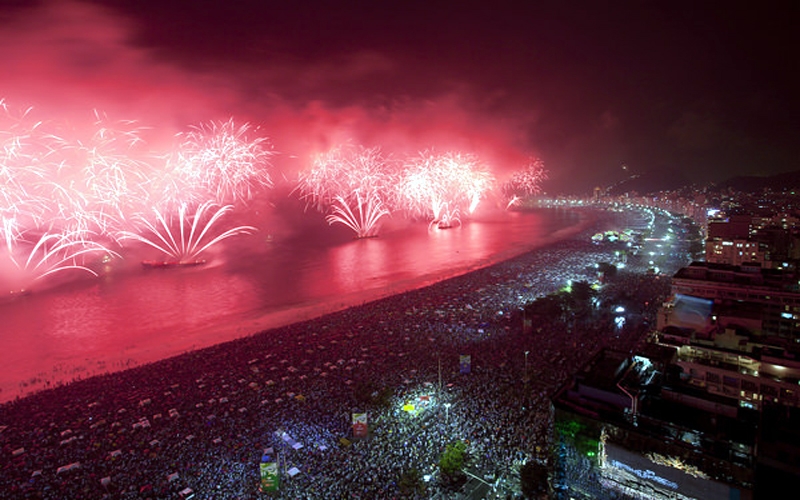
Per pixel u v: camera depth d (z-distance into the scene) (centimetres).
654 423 5450
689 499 5131
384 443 7625
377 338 12656
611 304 15112
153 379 10475
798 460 4884
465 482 6625
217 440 7844
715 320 10800
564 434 5888
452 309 15125
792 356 8562
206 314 16788
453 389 9400
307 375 10419
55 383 11350
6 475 7094
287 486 6625
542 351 11256
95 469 7181
